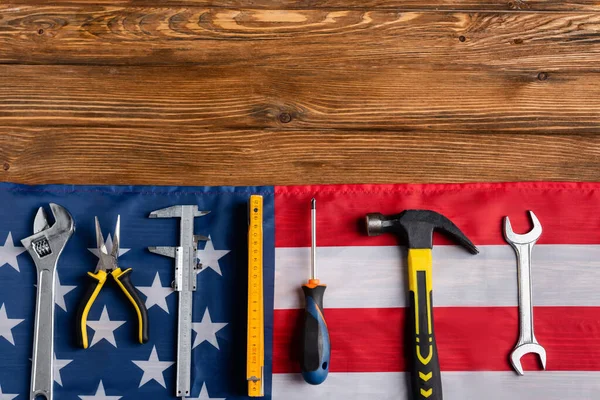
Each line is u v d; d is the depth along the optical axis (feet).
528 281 3.89
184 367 3.82
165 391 3.85
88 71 4.24
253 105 4.20
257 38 4.27
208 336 3.90
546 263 3.94
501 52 4.24
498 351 3.86
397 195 4.05
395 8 4.27
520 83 4.21
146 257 3.99
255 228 3.88
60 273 3.96
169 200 4.07
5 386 3.83
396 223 3.84
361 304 3.92
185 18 4.28
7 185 4.04
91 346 3.89
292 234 4.01
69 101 4.21
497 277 3.93
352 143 4.16
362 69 4.24
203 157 4.15
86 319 3.88
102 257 3.84
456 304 3.91
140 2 4.28
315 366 3.63
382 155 4.14
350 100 4.20
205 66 4.25
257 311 3.78
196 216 4.00
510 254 3.96
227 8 4.29
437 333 3.89
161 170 4.14
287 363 3.87
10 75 4.23
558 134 4.14
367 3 4.28
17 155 4.15
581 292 3.91
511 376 3.83
